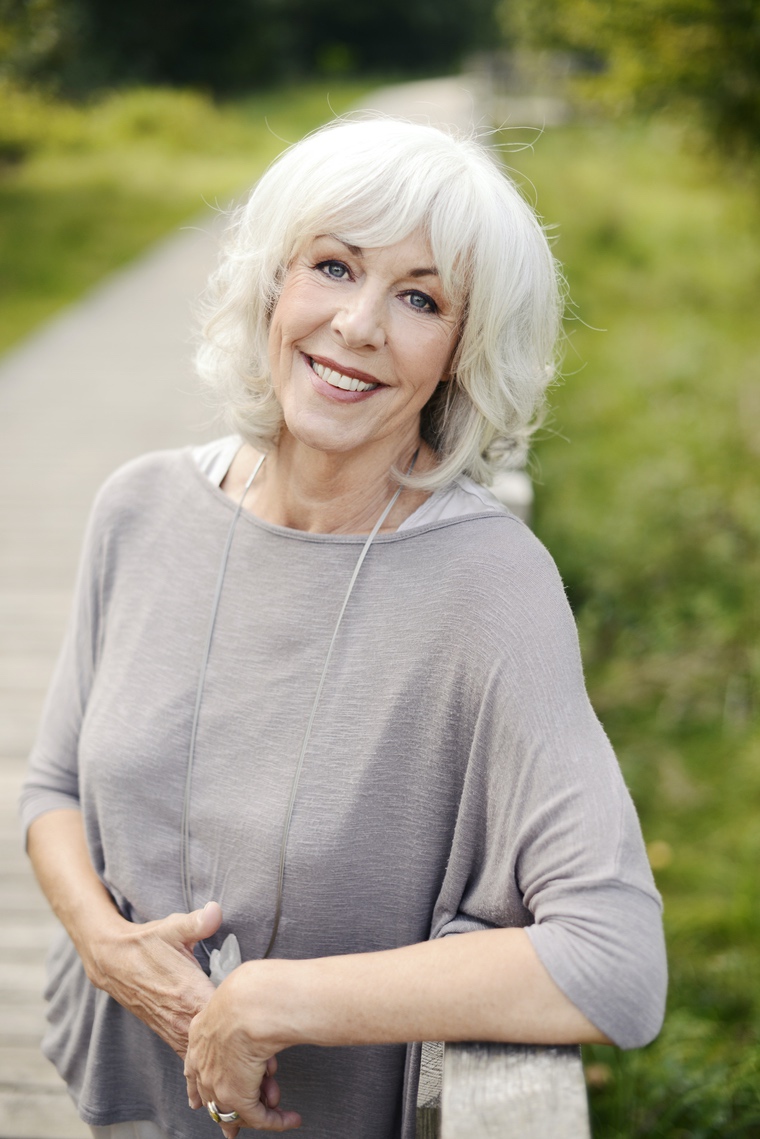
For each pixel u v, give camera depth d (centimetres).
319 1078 130
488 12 4238
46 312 987
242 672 135
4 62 1361
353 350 125
